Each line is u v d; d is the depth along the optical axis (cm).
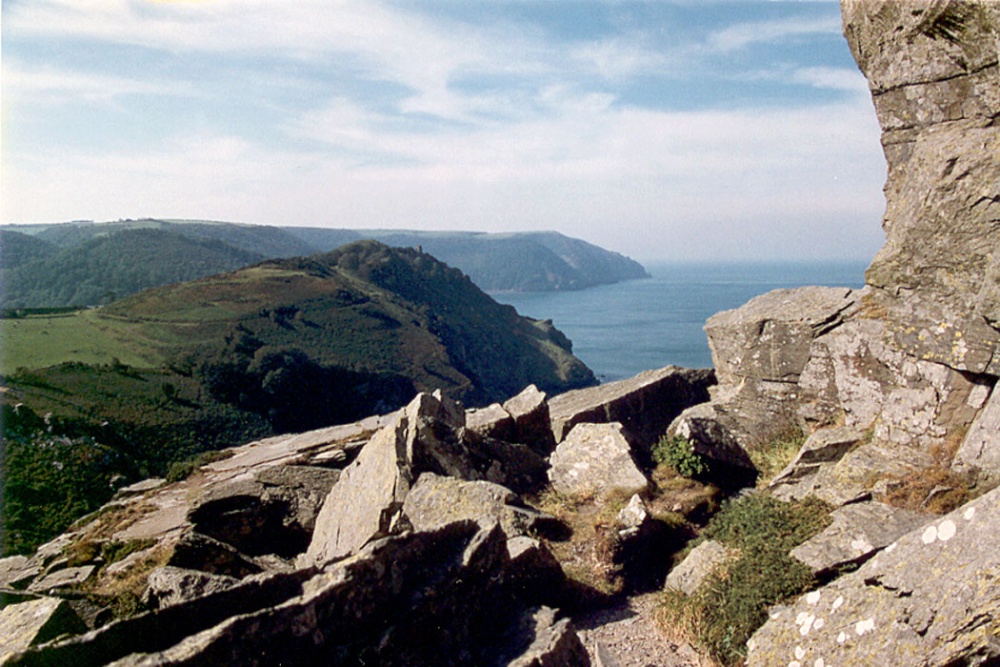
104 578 980
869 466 904
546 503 1007
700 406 1360
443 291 18412
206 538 923
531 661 498
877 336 1047
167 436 6588
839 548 754
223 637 392
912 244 958
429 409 1130
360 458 1077
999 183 843
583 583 811
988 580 539
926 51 992
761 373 1271
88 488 4503
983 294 819
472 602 550
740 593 744
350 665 446
